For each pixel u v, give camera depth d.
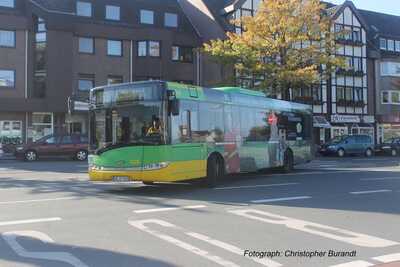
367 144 43.81
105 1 44.59
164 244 8.20
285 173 22.02
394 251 7.87
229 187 16.45
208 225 9.77
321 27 35.44
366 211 11.57
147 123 14.51
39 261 7.20
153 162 14.37
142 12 46.25
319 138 50.88
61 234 8.93
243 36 35.41
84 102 40.97
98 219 10.36
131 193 14.72
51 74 39.91
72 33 40.91
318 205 12.44
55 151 32.28
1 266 6.94
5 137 39.38
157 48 44.53
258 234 8.99
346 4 52.78
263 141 19.97
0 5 40.38
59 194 14.34
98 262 7.14
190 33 47.41
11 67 39.69
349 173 22.03
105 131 14.93
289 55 35.12
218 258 7.36
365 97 54.28
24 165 26.77
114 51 43.31
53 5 41.16
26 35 40.19
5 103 38.50
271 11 34.78
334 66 36.88
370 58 54.72
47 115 40.84
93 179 15.04
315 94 50.84
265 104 20.28
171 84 14.75
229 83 36.38
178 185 17.02
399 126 55.75
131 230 9.28
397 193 14.88
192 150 15.49
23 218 10.45
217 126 16.92
